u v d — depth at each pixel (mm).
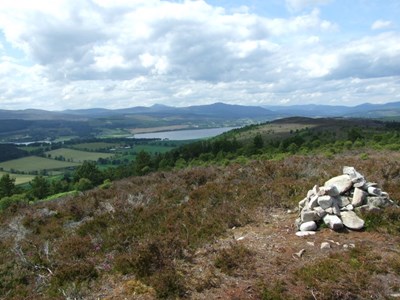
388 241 3732
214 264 3508
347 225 4062
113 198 7027
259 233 4234
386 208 4242
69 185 20016
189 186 7180
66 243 4547
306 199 4656
